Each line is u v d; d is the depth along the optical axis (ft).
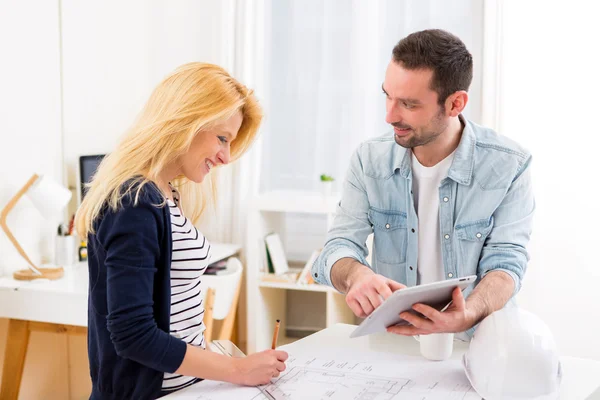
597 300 10.12
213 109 4.53
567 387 4.41
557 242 10.23
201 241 4.79
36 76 9.45
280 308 12.06
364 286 4.63
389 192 5.91
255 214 10.96
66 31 10.02
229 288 9.11
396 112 5.28
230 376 4.31
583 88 10.00
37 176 8.84
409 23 11.04
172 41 11.97
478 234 5.69
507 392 4.11
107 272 4.24
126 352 4.18
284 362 4.76
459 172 5.64
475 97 10.93
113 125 11.20
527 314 4.41
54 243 10.05
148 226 4.25
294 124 11.76
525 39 10.17
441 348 4.80
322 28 11.44
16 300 8.42
